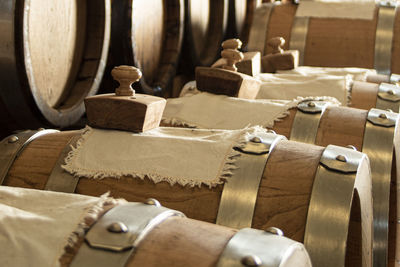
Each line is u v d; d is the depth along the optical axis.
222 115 1.74
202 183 1.12
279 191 1.09
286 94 2.14
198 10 3.37
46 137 1.30
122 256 0.68
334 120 1.67
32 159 1.24
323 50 3.35
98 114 1.27
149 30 2.61
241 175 1.11
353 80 2.41
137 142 1.21
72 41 2.00
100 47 2.07
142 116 1.24
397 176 1.69
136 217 0.73
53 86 1.88
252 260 0.65
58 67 1.91
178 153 1.17
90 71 2.04
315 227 1.04
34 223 0.72
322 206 1.05
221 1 3.62
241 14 4.27
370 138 1.59
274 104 1.74
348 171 1.08
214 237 0.71
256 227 1.07
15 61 1.51
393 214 1.71
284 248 0.68
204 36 3.56
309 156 1.14
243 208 1.08
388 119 1.63
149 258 0.68
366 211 1.23
